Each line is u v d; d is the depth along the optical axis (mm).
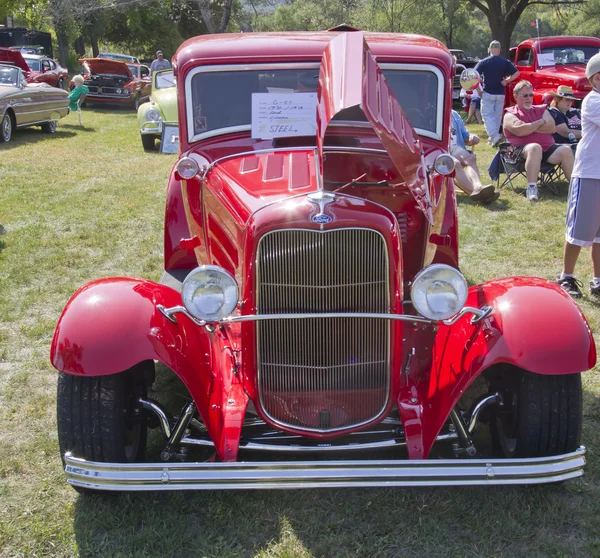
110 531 2943
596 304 5348
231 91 3928
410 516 3010
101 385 2889
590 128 4973
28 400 4043
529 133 8625
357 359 2896
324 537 2893
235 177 3355
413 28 34000
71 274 6047
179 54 3979
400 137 2887
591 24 37688
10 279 5883
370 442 2988
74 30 35500
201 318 2740
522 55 15828
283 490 3191
